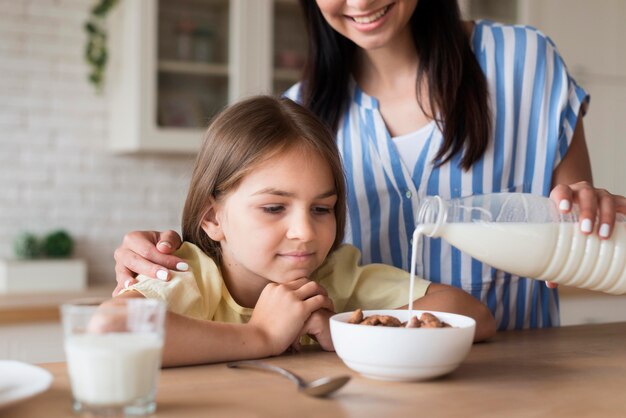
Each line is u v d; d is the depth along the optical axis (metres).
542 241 1.06
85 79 3.18
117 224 3.24
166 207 3.32
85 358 0.75
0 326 2.41
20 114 3.09
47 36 3.12
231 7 3.10
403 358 0.88
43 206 3.13
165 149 3.00
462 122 1.41
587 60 3.40
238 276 1.31
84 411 0.76
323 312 1.13
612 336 1.26
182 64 3.03
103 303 0.86
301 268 1.21
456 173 1.44
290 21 3.22
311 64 1.53
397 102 1.50
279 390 0.86
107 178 3.22
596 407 0.80
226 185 1.23
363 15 1.29
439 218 1.06
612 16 3.43
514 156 1.46
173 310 1.15
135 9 2.95
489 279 1.47
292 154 1.20
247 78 3.13
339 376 0.87
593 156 3.41
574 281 1.10
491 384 0.90
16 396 0.73
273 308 1.08
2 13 3.05
